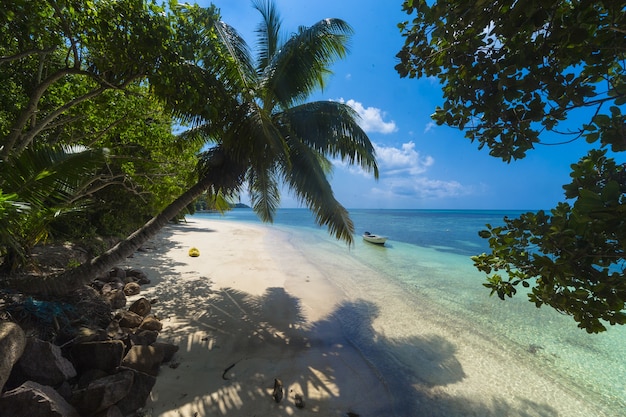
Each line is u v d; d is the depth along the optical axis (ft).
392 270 44.45
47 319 13.55
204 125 27.73
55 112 17.52
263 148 20.65
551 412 14.11
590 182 5.63
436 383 15.84
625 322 4.91
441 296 31.73
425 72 7.95
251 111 22.02
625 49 4.91
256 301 26.55
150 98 26.21
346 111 26.61
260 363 16.31
